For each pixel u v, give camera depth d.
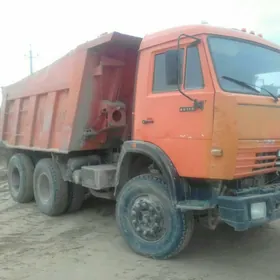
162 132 4.97
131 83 6.79
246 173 4.49
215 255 5.27
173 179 4.75
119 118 6.69
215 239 5.92
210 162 4.45
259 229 6.38
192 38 4.68
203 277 4.55
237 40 4.99
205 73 4.58
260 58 5.18
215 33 4.79
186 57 4.79
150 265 4.93
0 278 4.62
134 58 6.67
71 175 6.98
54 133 7.41
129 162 5.58
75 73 6.62
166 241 4.91
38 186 7.87
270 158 4.78
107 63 6.44
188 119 4.67
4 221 7.31
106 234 6.28
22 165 8.79
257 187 4.80
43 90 7.78
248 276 4.58
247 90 4.75
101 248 5.61
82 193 7.58
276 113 4.84
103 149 7.21
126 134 6.85
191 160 4.63
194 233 6.20
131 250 5.47
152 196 5.04
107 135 6.96
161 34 5.17
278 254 5.29
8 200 9.37
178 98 4.79
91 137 6.80
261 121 4.61
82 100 6.57
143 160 5.65
